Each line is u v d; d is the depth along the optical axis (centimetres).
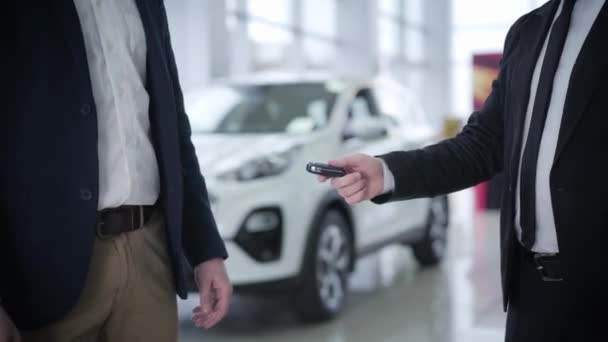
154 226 139
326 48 1277
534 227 138
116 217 132
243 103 449
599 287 132
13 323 121
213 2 834
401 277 520
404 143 486
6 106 122
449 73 1856
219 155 377
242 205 349
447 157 156
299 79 471
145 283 136
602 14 133
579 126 131
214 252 150
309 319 386
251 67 984
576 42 137
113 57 132
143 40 138
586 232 131
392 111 505
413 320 399
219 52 855
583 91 130
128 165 132
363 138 442
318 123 422
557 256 137
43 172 123
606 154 129
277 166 368
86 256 125
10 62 122
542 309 139
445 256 603
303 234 366
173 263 140
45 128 123
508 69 153
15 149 122
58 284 124
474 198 937
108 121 131
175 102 144
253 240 349
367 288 486
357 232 421
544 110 137
